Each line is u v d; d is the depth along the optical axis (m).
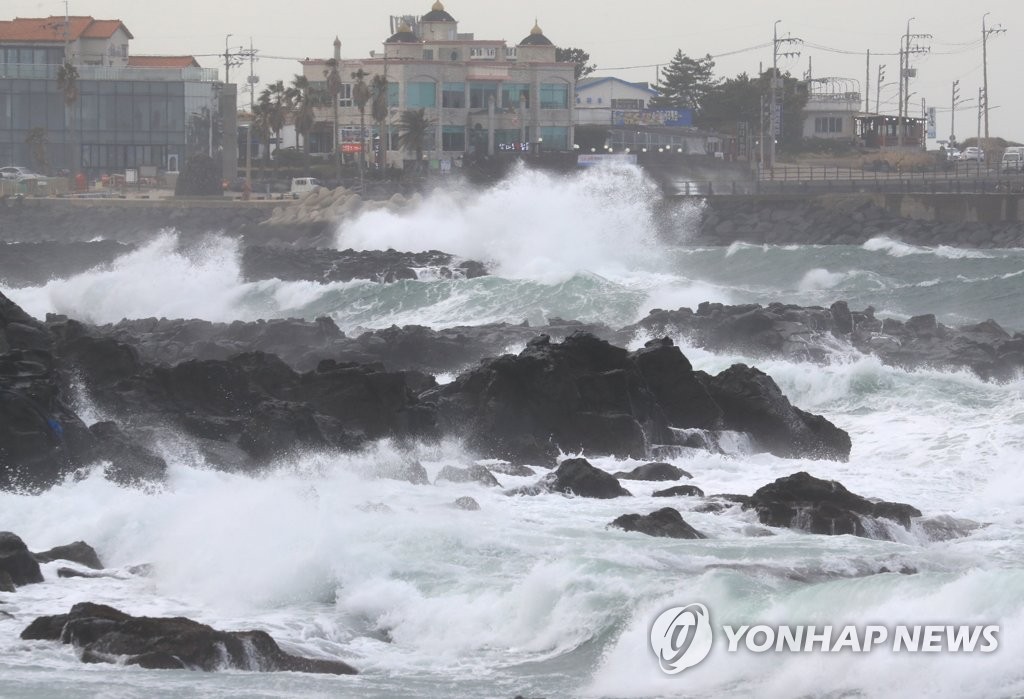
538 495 84.75
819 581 62.47
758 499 80.38
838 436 109.69
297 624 58.78
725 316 154.62
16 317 105.81
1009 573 53.53
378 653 56.25
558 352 103.94
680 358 108.56
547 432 102.00
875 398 127.75
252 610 61.50
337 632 58.44
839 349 145.38
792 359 142.25
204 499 75.19
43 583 64.56
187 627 53.94
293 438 89.62
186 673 51.16
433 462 96.25
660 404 107.88
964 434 111.62
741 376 110.75
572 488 85.25
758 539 73.00
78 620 54.75
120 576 66.31
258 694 48.72
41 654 53.16
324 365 103.69
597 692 50.78
